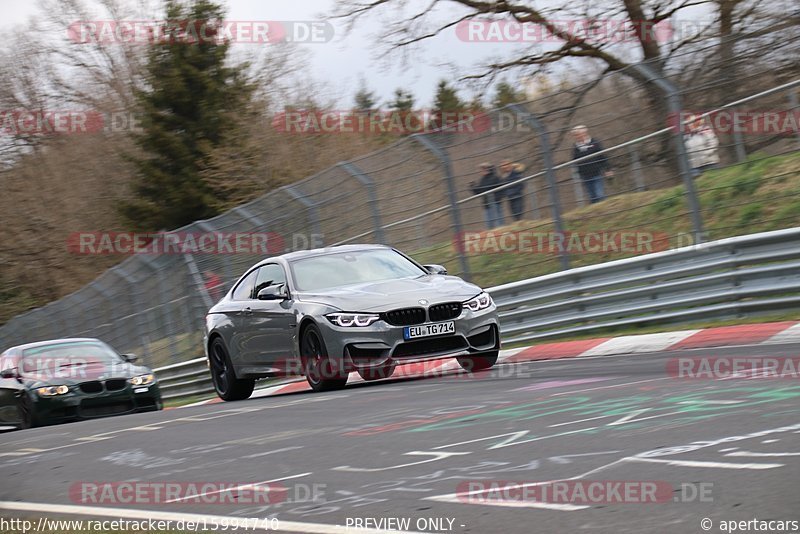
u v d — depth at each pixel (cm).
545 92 6169
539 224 3656
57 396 3531
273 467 1569
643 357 2609
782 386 1725
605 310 3378
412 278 2872
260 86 9950
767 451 1229
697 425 1452
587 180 3559
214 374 3312
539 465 1319
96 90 11719
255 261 4522
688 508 1013
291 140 8725
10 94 11475
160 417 2689
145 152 10175
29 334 7044
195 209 9719
